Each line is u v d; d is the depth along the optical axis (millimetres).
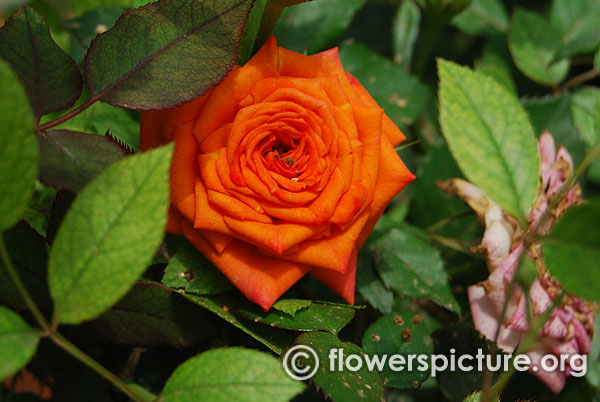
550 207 312
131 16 315
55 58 317
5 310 283
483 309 358
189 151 331
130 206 283
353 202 332
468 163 311
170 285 338
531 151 312
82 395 340
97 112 376
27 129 280
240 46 350
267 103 331
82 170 303
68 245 284
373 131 340
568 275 290
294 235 327
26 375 352
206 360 294
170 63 318
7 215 283
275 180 330
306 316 339
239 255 333
